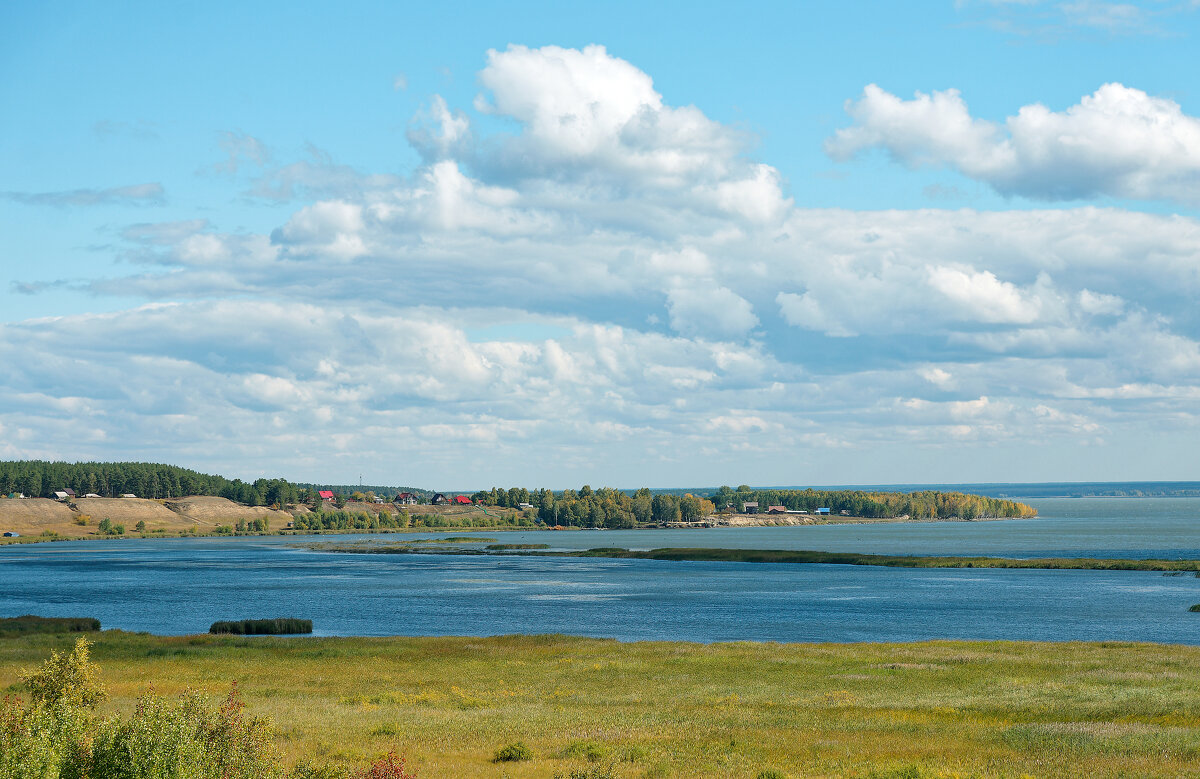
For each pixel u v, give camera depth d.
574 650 83.81
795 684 63.34
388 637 94.50
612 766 36.22
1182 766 37.09
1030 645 84.06
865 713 51.56
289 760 35.78
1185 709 51.69
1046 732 44.84
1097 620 115.94
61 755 23.91
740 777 35.44
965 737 44.12
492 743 42.19
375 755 38.00
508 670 71.81
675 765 37.62
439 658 79.25
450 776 34.78
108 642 88.06
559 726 46.91
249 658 79.44
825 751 40.69
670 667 72.06
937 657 75.94
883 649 82.00
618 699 57.22
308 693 60.12
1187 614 121.62
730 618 120.38
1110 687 60.09
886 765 37.16
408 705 54.94
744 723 48.16
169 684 63.25
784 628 109.81
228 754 25.97
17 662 73.12
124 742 24.66
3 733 23.83
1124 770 36.25
